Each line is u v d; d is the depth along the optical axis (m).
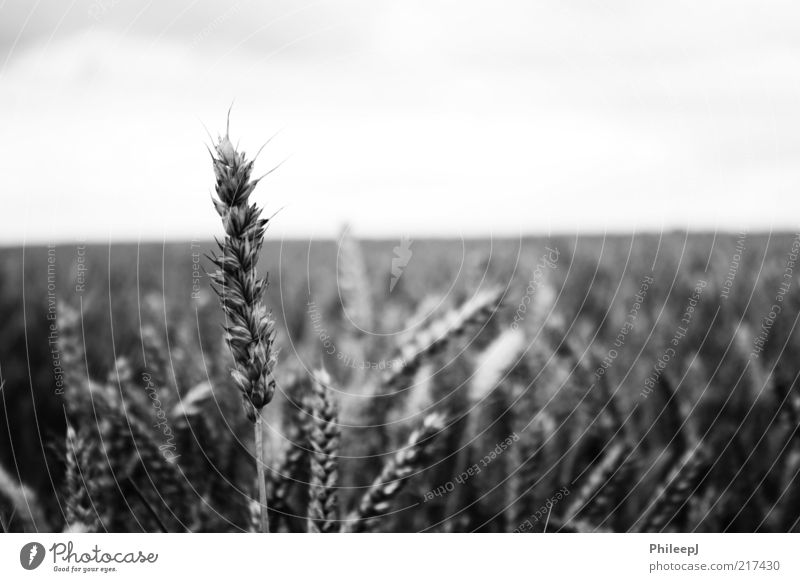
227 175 1.24
